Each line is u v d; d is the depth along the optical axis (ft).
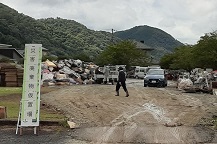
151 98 63.57
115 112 45.60
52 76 112.98
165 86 105.29
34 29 341.21
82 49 356.59
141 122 38.27
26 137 30.78
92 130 33.94
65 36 373.81
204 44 149.18
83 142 28.84
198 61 151.84
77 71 136.98
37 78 33.19
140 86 103.55
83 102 56.75
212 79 96.27
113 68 128.98
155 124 37.17
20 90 81.30
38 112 32.71
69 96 66.90
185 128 35.37
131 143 28.63
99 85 111.04
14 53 244.63
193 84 85.30
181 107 51.65
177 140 29.84
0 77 100.63
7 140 29.37
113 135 31.58
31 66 33.32
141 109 48.49
